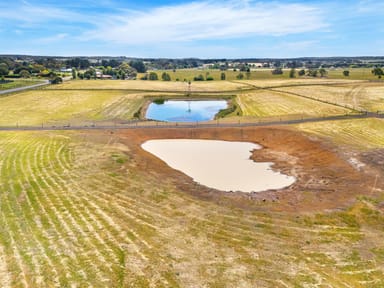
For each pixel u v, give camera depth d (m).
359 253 21.47
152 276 18.84
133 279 18.53
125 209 27.42
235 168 39.94
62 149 43.41
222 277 18.94
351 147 44.09
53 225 24.44
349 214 26.62
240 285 18.28
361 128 54.41
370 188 31.31
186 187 33.00
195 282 18.47
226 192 32.12
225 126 57.12
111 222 25.12
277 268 19.88
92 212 26.70
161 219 25.89
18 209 26.95
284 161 42.12
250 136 52.91
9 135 50.50
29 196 29.47
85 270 19.16
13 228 23.89
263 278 18.92
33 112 72.56
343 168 37.16
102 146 45.44
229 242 22.72
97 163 38.34
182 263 20.19
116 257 20.55
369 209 27.16
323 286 18.31
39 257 20.31
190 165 41.00
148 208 27.78
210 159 43.34
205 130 55.44
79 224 24.66
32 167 36.69
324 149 43.75
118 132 53.69
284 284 18.44
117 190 31.25
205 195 31.05
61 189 31.08
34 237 22.69
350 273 19.45
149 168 38.16
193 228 24.56
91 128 56.22
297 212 27.34
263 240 23.00
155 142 50.84
